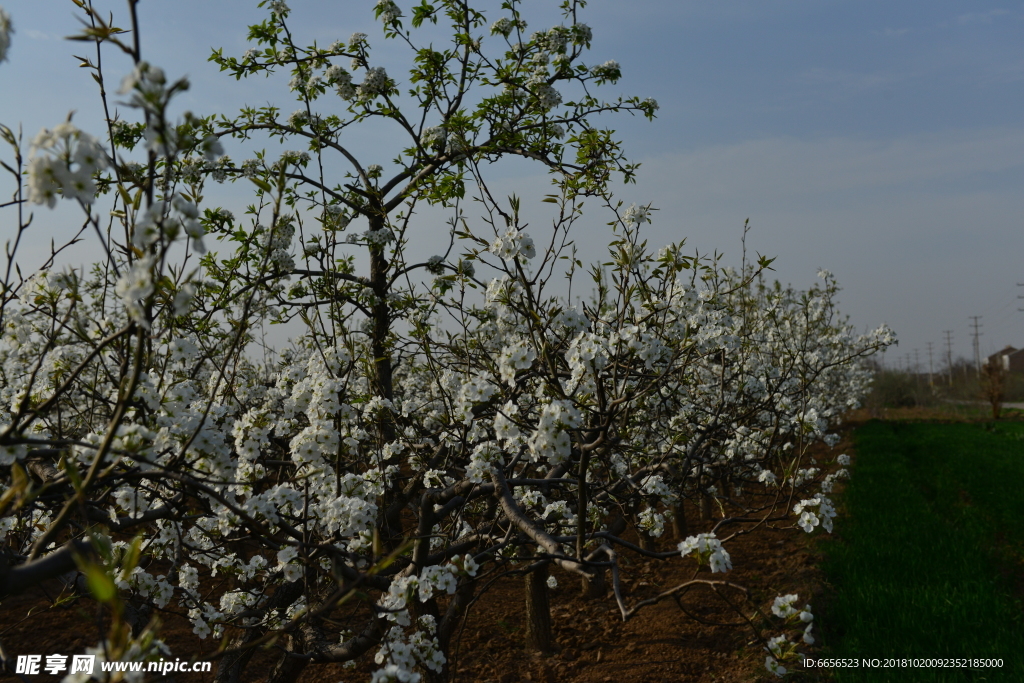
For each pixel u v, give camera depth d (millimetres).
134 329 1587
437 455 4281
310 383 2883
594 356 2369
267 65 6238
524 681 5203
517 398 3961
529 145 6203
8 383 4016
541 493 3820
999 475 12922
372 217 6520
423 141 6109
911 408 38156
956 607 5668
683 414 5211
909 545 7629
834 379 14906
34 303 2529
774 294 8906
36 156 1554
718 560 2160
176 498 2611
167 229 1542
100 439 2299
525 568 3373
